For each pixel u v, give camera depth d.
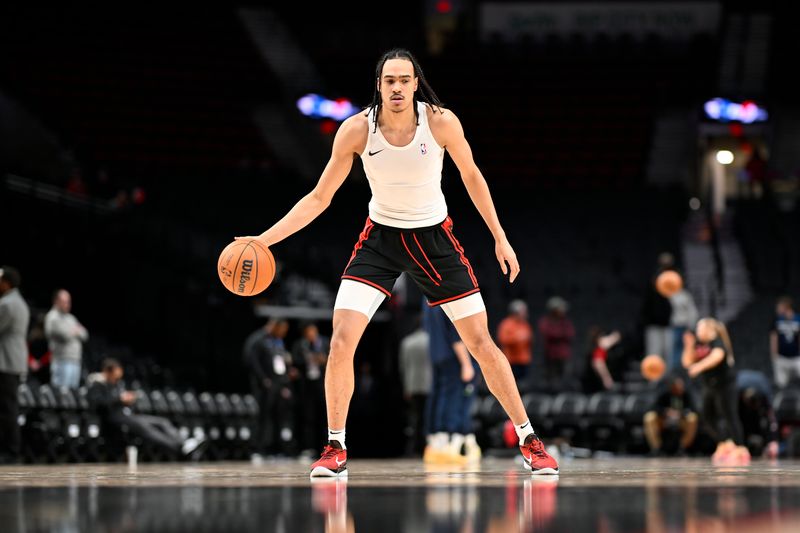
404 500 5.64
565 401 30.08
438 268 9.32
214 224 47.19
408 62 8.91
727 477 8.41
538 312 43.22
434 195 9.30
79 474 9.60
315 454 31.33
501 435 29.44
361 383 34.78
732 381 22.22
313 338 30.75
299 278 41.84
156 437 22.47
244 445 27.97
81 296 34.59
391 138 8.98
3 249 33.00
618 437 29.80
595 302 43.53
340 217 49.06
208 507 5.16
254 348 26.78
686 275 45.81
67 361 23.64
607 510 4.93
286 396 26.98
